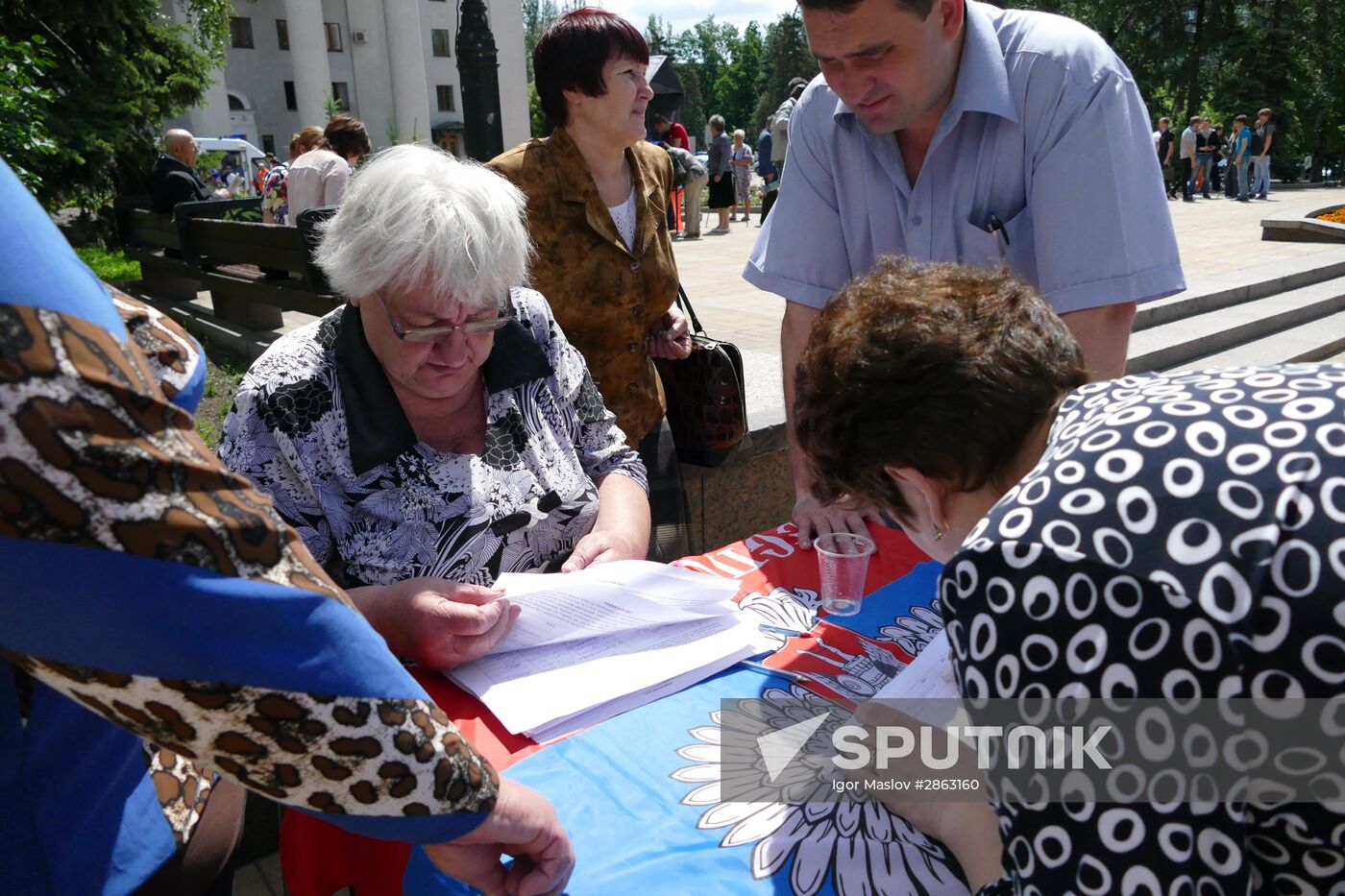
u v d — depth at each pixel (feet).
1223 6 108.17
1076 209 5.77
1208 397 2.64
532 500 5.81
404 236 4.72
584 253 7.96
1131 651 2.27
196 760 2.54
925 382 2.85
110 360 2.19
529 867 3.18
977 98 5.81
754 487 11.29
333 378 5.24
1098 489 2.43
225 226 18.75
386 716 2.58
